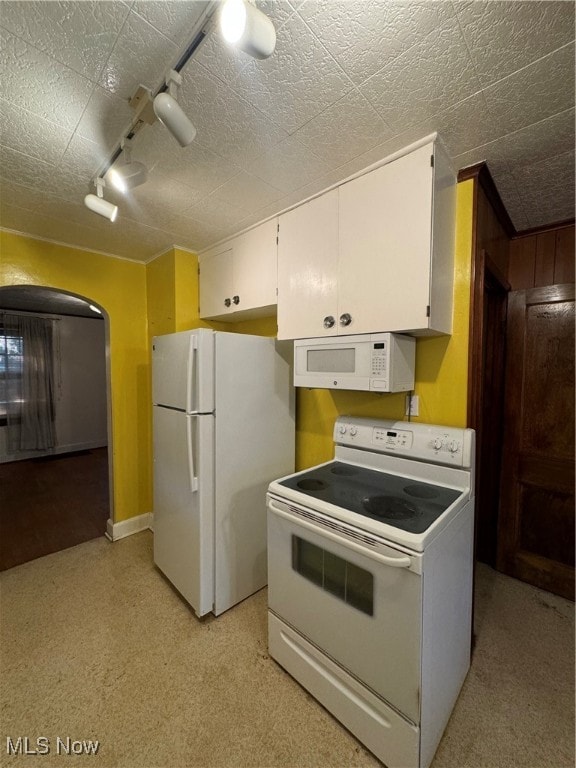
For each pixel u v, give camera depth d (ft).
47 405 17.66
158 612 6.29
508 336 7.32
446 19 2.85
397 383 5.00
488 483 7.86
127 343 9.13
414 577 3.51
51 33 3.01
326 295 5.56
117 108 3.90
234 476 6.38
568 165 4.93
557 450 6.85
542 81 3.45
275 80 3.49
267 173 5.15
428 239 4.39
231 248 7.59
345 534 4.06
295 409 7.61
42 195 5.84
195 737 4.19
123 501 9.09
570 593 6.75
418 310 4.48
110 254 8.75
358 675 4.06
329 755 3.99
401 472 5.54
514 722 4.37
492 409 7.72
